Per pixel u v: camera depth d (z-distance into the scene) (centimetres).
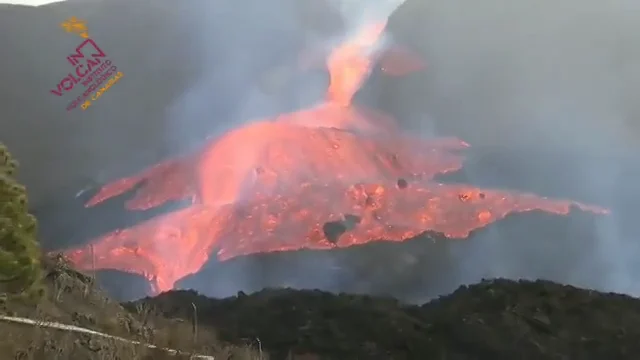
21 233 431
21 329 398
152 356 498
